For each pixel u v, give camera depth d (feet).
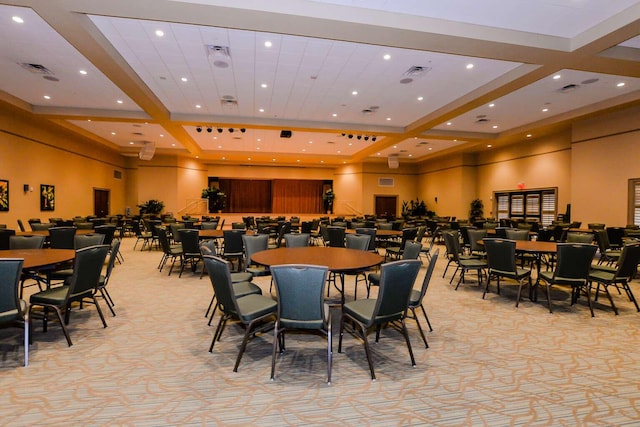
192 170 56.75
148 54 19.25
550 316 12.90
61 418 6.65
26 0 13.34
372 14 14.99
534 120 33.71
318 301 7.91
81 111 29.99
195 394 7.55
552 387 7.97
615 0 14.19
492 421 6.71
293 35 16.56
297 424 6.57
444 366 8.95
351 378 8.31
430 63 20.31
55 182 36.86
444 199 54.44
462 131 38.45
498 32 16.39
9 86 24.44
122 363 8.94
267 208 66.90
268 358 9.34
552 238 27.61
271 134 39.63
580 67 19.34
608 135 29.71
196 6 13.80
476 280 18.98
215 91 25.44
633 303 14.53
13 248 14.43
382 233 23.91
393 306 8.50
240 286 11.02
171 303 14.17
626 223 28.45
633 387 7.99
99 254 10.57
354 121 34.32
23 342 10.11
